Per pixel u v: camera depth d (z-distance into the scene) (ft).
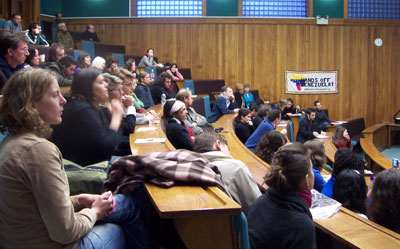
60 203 4.22
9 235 4.34
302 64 36.22
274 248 5.84
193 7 35.78
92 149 6.95
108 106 8.39
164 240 5.95
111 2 35.83
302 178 6.00
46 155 4.26
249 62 35.83
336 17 36.40
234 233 4.78
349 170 9.09
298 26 36.01
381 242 5.96
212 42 35.70
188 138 12.89
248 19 35.58
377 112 37.52
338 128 23.59
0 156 4.31
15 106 4.43
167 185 5.37
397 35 36.94
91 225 4.71
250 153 11.73
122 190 5.71
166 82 21.99
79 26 36.06
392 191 7.72
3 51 11.16
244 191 6.96
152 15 35.86
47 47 22.98
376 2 36.68
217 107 25.05
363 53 36.81
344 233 6.26
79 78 7.16
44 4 35.42
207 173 5.58
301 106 36.45
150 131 12.17
